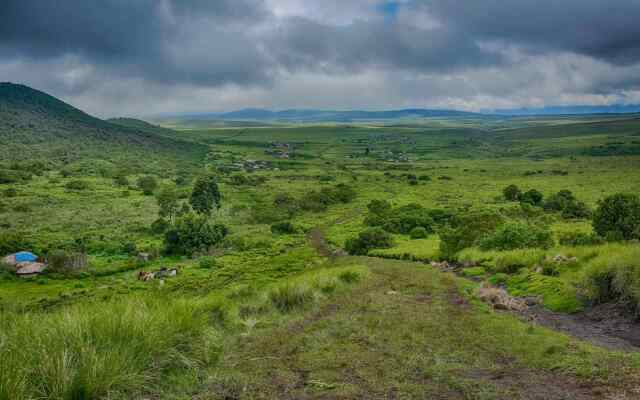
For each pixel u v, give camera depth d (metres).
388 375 7.75
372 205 104.81
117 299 9.09
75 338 6.46
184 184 155.62
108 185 143.50
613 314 13.07
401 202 115.50
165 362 7.18
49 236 77.06
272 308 14.38
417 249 55.72
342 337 10.80
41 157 193.62
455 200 117.12
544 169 187.00
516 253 26.80
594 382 7.00
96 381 5.78
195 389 6.75
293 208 116.88
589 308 14.22
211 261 63.75
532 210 88.38
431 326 12.17
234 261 65.44
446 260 40.56
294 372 7.87
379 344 10.12
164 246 74.00
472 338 10.75
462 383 7.17
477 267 29.69
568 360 8.29
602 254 19.58
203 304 11.06
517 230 35.19
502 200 113.81
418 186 152.50
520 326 11.96
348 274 23.78
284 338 10.46
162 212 99.12
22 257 61.69
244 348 9.37
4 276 55.91
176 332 8.11
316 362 8.55
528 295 17.84
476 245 39.66
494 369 8.15
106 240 78.06
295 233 91.62
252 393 6.71
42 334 6.55
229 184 160.88
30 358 5.82
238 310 12.80
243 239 82.00
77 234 80.75
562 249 25.14
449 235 43.28
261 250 73.81
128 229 88.00
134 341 6.96
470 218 42.84
